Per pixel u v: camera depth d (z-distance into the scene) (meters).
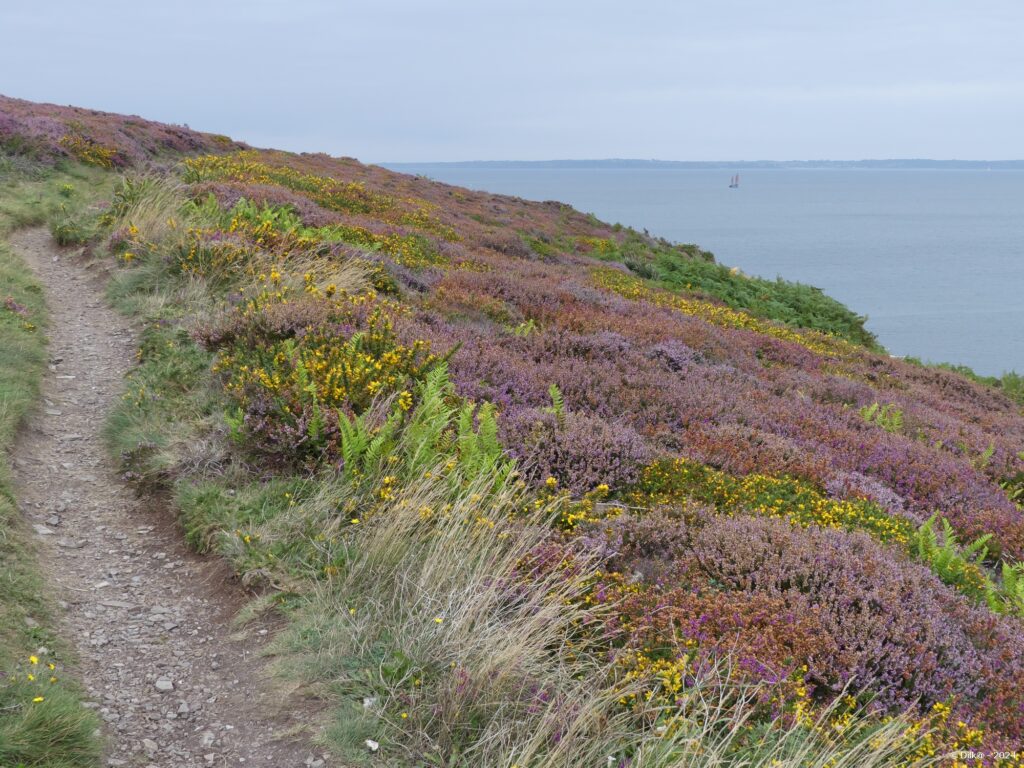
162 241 11.76
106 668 4.34
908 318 95.75
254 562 5.23
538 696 4.02
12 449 6.50
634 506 6.68
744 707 4.14
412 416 6.97
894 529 7.27
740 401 10.77
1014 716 4.47
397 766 3.74
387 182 34.50
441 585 4.81
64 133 23.72
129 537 5.78
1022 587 6.49
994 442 12.59
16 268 11.34
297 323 8.47
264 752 3.82
